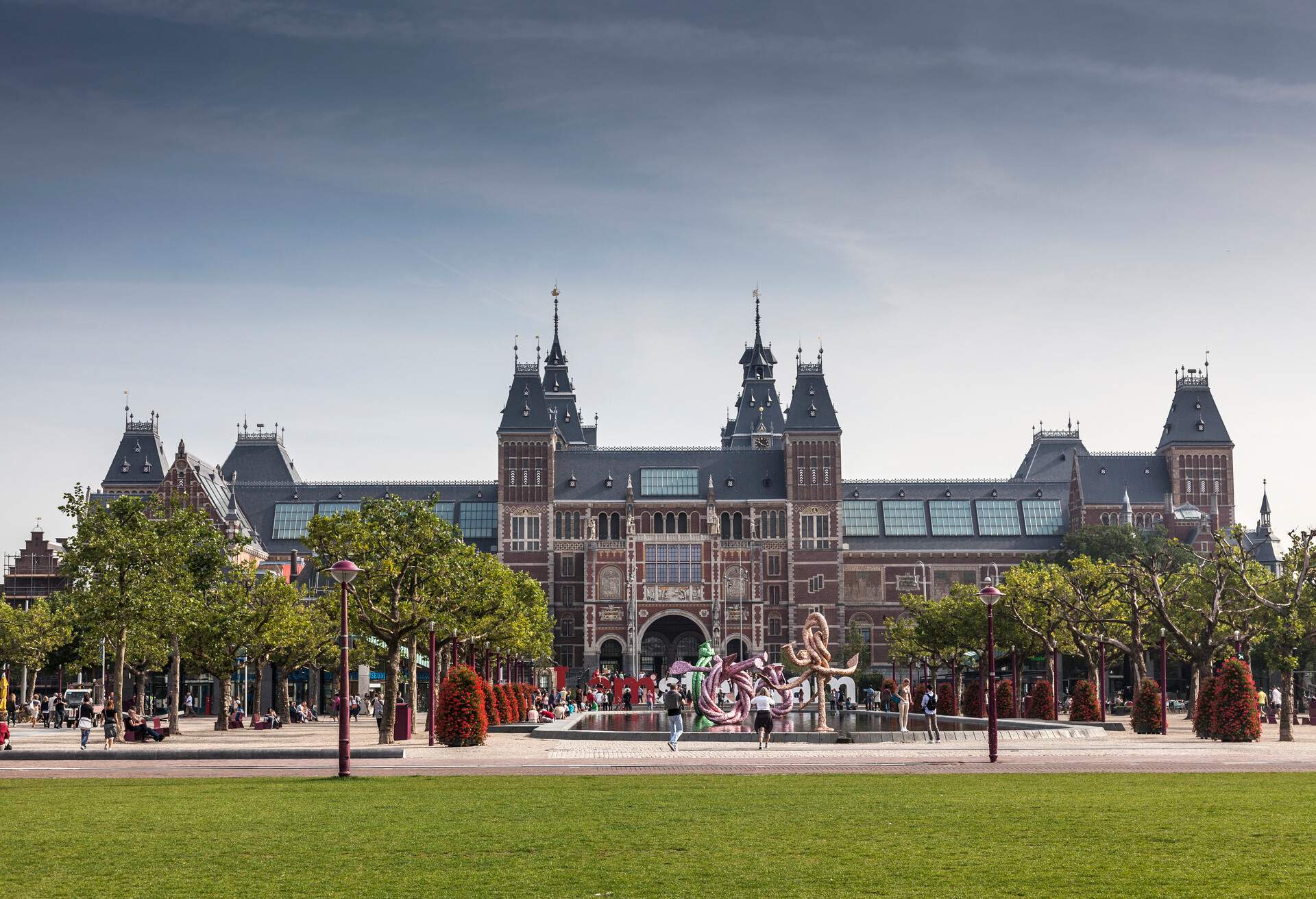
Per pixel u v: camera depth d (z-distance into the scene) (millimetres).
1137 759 49656
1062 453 193875
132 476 182000
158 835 28578
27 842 27734
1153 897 21578
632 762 48906
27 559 155625
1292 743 62250
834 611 173500
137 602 70750
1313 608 71000
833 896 21906
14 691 140250
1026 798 34188
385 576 65188
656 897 21969
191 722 105000
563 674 135250
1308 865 24219
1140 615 90562
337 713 129250
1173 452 180750
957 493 184750
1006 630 102188
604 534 176375
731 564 173750
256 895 22375
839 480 175750
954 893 22031
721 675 79250
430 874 24078
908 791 36469
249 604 87250
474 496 184750
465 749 58625
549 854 25891
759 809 32312
